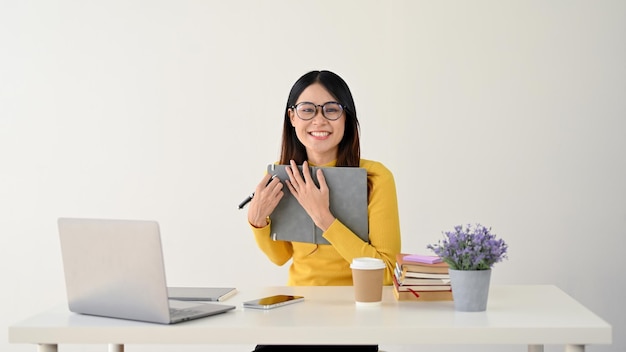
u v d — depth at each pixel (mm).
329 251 2523
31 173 3984
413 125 3840
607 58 3773
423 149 3842
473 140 3826
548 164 3807
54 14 3973
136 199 3955
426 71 3834
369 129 3861
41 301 3982
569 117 3799
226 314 1889
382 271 2000
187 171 3938
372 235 2443
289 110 2586
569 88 3791
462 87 3822
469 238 1905
